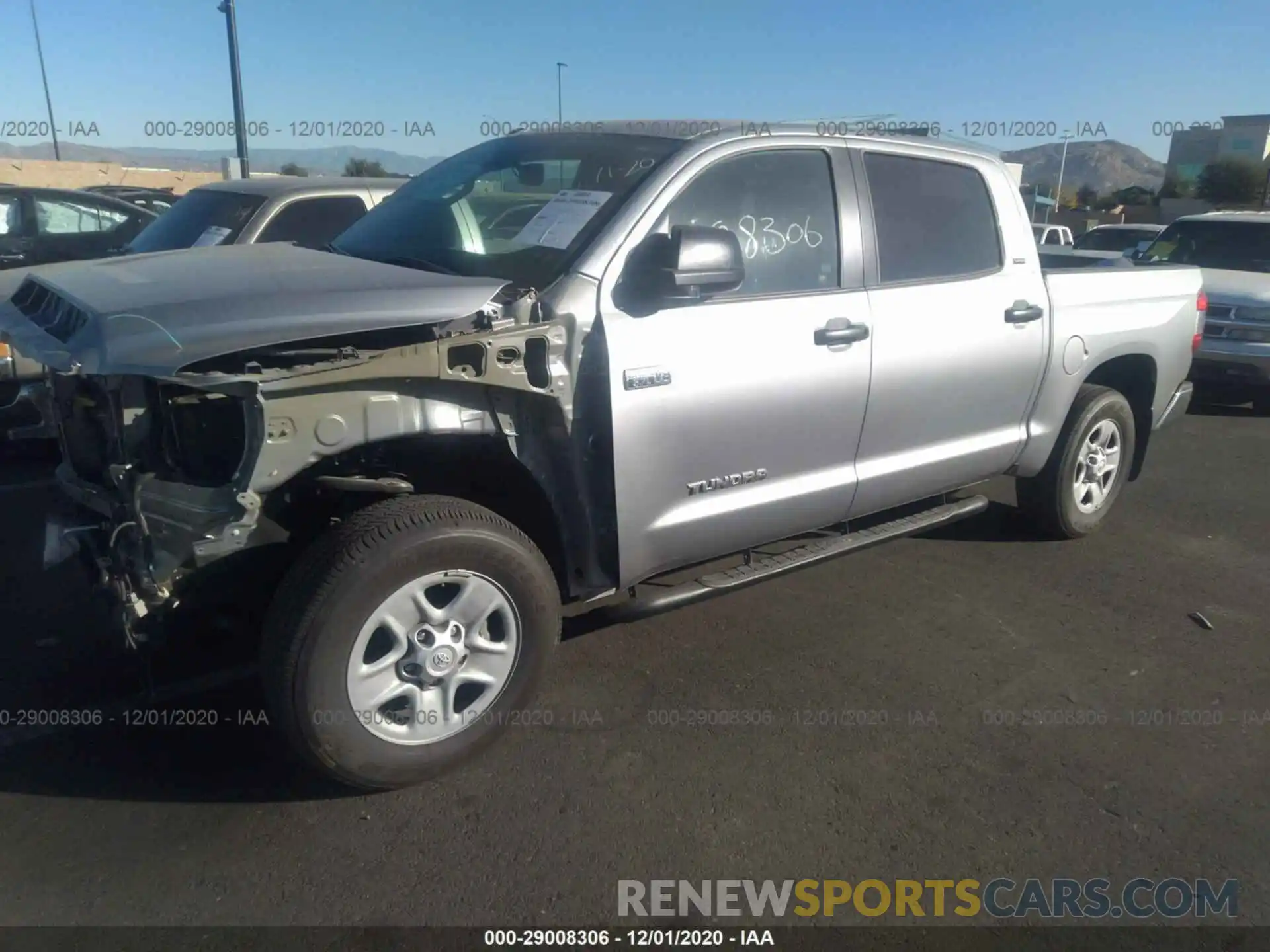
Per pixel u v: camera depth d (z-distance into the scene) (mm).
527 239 3572
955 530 5688
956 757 3475
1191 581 5059
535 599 3252
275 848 2930
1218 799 3287
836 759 3439
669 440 3479
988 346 4496
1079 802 3252
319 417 2838
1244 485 6848
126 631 2945
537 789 3230
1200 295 5762
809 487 3975
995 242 4645
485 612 3176
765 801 3205
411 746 3109
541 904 2744
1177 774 3416
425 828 3031
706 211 3654
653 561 3604
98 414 3297
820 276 3924
